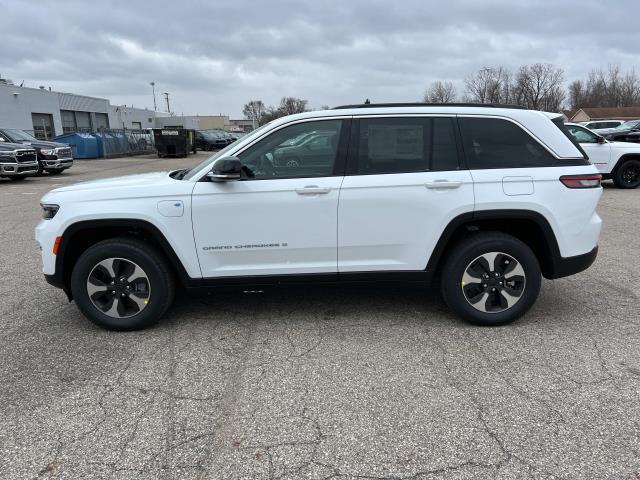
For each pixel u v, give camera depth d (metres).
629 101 95.75
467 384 3.28
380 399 3.12
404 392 3.20
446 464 2.53
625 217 8.91
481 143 4.02
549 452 2.61
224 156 4.01
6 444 2.73
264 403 3.10
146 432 2.83
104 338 4.07
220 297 4.99
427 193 3.93
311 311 4.59
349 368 3.52
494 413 2.96
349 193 3.93
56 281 4.12
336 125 4.02
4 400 3.16
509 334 4.03
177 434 2.81
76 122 48.34
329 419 2.93
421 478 2.44
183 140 35.06
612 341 3.88
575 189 3.97
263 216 3.95
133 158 34.50
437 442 2.71
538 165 4.00
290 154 4.01
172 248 3.99
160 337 4.07
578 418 2.89
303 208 3.94
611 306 4.62
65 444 2.73
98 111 52.34
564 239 4.00
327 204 3.94
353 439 2.74
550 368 3.47
